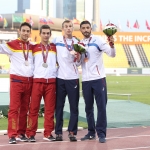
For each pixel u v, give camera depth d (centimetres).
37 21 7700
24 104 737
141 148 666
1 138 762
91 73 723
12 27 7712
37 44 729
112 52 704
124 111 1166
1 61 5950
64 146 682
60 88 730
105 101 734
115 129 873
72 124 733
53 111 737
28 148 663
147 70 6012
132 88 2653
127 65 6550
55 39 746
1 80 1731
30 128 725
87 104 739
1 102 1182
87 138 748
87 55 722
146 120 995
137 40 6962
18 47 716
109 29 689
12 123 713
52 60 727
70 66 724
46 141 729
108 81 3612
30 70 721
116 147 674
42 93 729
